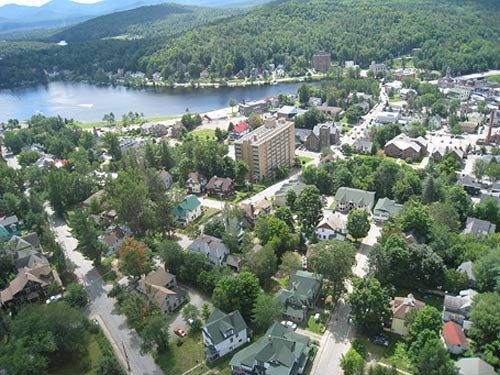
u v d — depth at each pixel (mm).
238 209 148375
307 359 92062
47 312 97062
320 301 111625
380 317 96875
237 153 195125
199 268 119125
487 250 114000
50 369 95000
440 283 111500
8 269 130375
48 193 176000
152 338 95062
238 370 90438
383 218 150000
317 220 145875
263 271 115875
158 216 144750
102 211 171250
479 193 167250
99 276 129250
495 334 87812
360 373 85562
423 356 81562
